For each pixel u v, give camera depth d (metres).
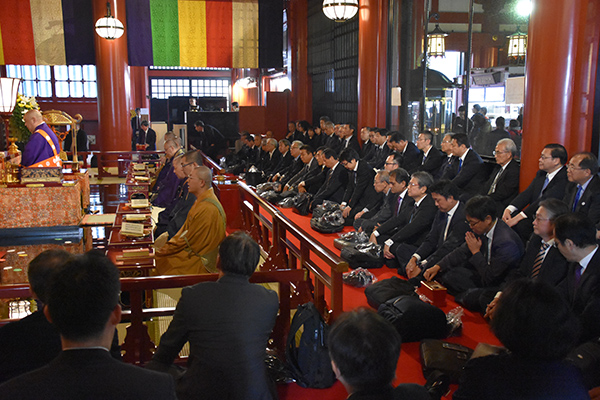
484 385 1.53
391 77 9.50
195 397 2.23
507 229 4.04
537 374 1.47
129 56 12.17
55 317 1.27
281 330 3.33
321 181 8.23
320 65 12.87
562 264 3.38
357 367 1.40
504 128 6.53
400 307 3.62
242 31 12.68
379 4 9.28
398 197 5.75
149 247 4.41
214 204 4.63
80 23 11.69
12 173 6.56
